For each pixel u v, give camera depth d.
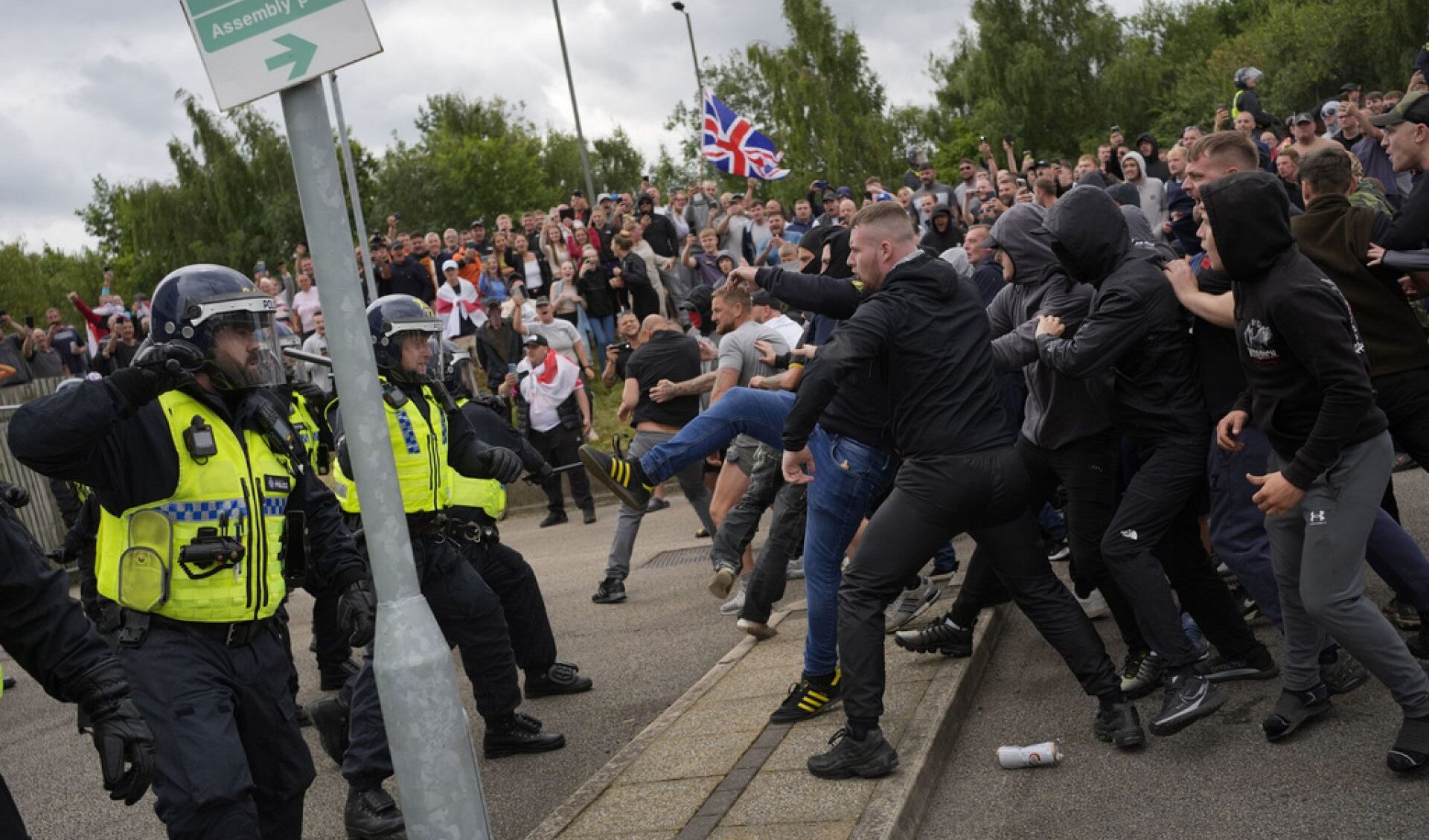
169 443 3.36
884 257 4.57
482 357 16.25
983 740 4.88
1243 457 4.65
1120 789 4.23
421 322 5.11
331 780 5.71
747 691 5.57
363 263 17.00
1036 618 4.60
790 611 7.07
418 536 5.29
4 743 7.19
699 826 4.12
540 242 17.33
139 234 41.91
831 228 6.34
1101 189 4.67
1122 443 5.82
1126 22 56.69
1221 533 4.77
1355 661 4.74
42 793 6.05
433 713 2.84
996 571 4.65
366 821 4.67
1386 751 4.15
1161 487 4.64
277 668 3.55
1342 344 3.86
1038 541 4.60
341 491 5.12
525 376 13.05
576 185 69.12
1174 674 4.55
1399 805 3.75
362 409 2.83
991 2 49.78
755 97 52.00
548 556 11.21
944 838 4.08
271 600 3.50
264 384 3.49
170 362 3.14
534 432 13.05
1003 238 5.50
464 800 2.86
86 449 3.11
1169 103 48.47
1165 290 4.63
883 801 4.10
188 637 3.38
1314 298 3.89
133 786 2.73
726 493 7.19
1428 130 4.71
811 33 40.56
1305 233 4.88
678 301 16.39
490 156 59.69
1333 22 38.28
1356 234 4.76
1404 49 36.31
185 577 3.35
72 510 9.87
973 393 4.42
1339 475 4.00
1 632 2.71
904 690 5.30
